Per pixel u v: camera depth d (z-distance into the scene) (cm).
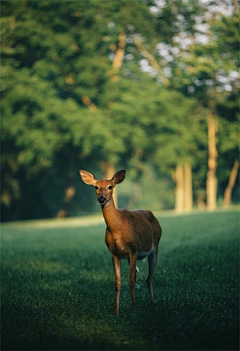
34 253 2044
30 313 883
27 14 4191
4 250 2188
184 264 1509
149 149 4512
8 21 4156
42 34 4128
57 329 774
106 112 4234
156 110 4272
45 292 1177
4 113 4147
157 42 4488
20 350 691
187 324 762
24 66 4503
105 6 4250
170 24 4488
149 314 845
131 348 692
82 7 4209
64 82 4372
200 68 4350
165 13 4425
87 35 4203
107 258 1788
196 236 2316
